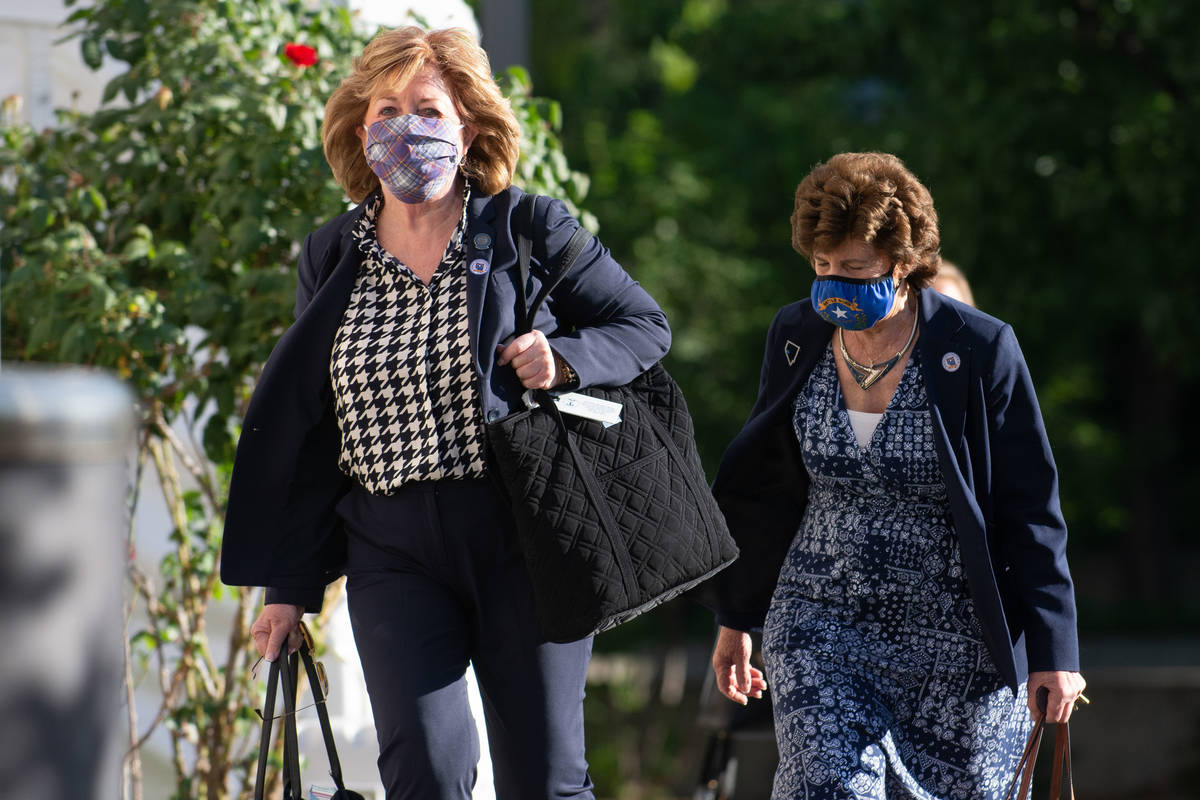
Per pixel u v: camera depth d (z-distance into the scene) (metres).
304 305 8.63
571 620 7.73
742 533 9.63
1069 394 46.78
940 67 33.81
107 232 12.01
